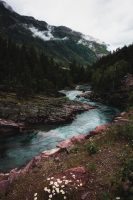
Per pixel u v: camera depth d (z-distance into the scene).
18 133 39.72
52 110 51.97
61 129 42.44
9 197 12.33
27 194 12.07
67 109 55.56
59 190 11.40
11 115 45.06
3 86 66.06
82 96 86.44
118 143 16.59
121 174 11.77
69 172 12.87
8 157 29.03
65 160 15.72
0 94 58.78
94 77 105.12
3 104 49.97
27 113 47.19
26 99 59.25
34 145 33.72
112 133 18.33
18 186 13.09
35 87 73.81
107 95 78.12
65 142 20.30
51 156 17.77
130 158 13.10
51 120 46.84
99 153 15.32
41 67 95.81
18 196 12.15
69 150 17.59
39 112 48.75
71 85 111.38
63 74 112.00
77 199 10.91
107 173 12.47
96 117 52.81
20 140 36.12
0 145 33.84
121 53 136.00
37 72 87.31
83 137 21.09
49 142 35.06
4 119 42.88
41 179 13.23
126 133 17.53
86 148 16.70
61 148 18.56
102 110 61.41
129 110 30.22
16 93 62.84
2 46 88.06
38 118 46.34
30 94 66.06
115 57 136.12
